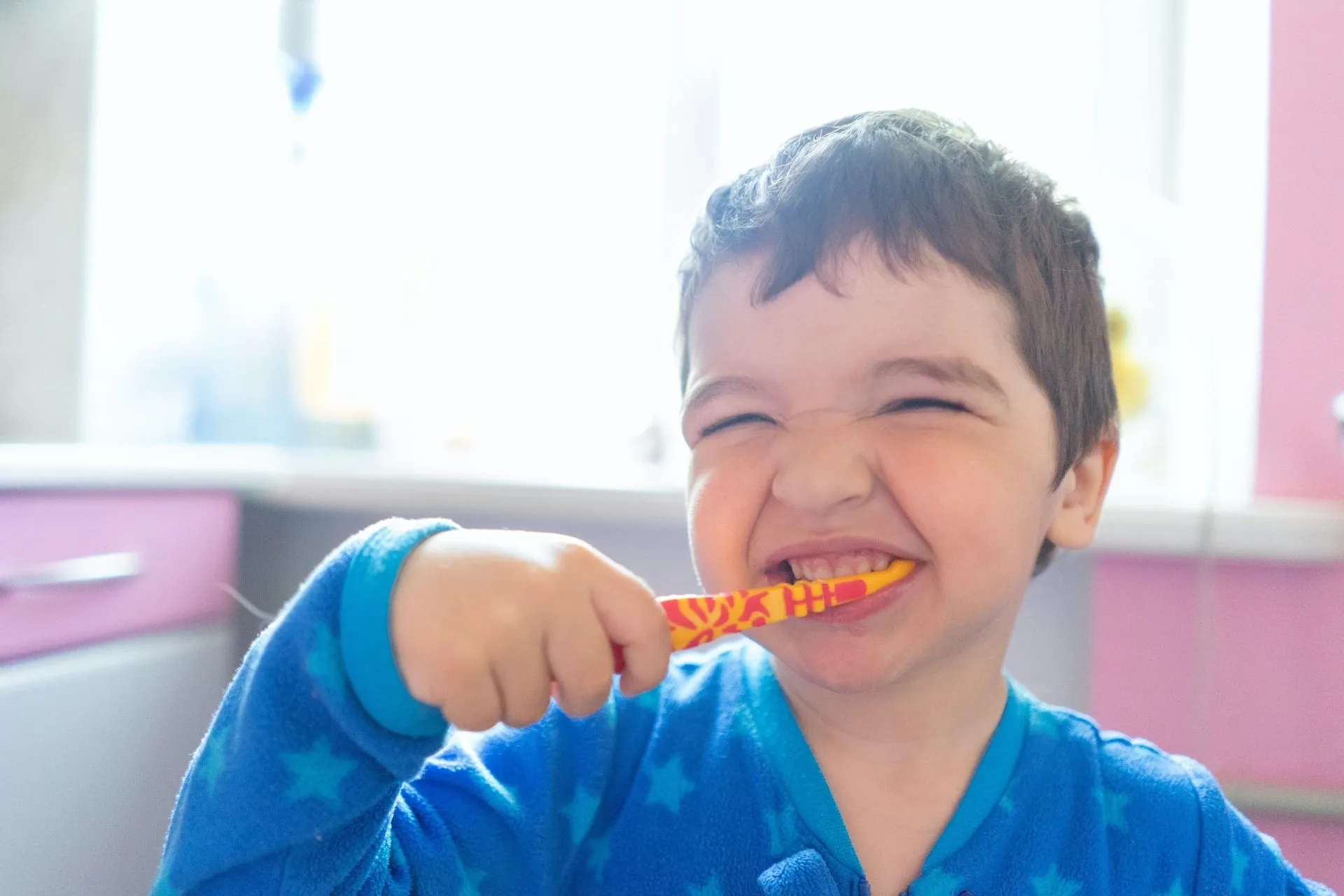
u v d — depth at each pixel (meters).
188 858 0.43
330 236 1.51
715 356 0.56
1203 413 1.13
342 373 1.52
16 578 0.85
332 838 0.44
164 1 1.37
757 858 0.56
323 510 1.29
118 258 1.32
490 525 1.24
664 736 0.62
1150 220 1.26
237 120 1.48
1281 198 1.02
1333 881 0.94
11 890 0.83
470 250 1.50
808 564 0.54
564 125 1.48
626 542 1.23
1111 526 0.97
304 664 0.41
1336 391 1.01
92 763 0.92
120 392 1.33
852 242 0.54
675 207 1.42
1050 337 0.59
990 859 0.56
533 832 0.56
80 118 1.27
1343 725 0.95
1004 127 1.32
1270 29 1.02
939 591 0.52
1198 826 0.60
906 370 0.53
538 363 1.49
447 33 1.50
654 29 1.45
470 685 0.39
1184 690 0.98
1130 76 1.30
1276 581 0.97
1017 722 0.61
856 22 1.37
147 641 1.01
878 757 0.59
